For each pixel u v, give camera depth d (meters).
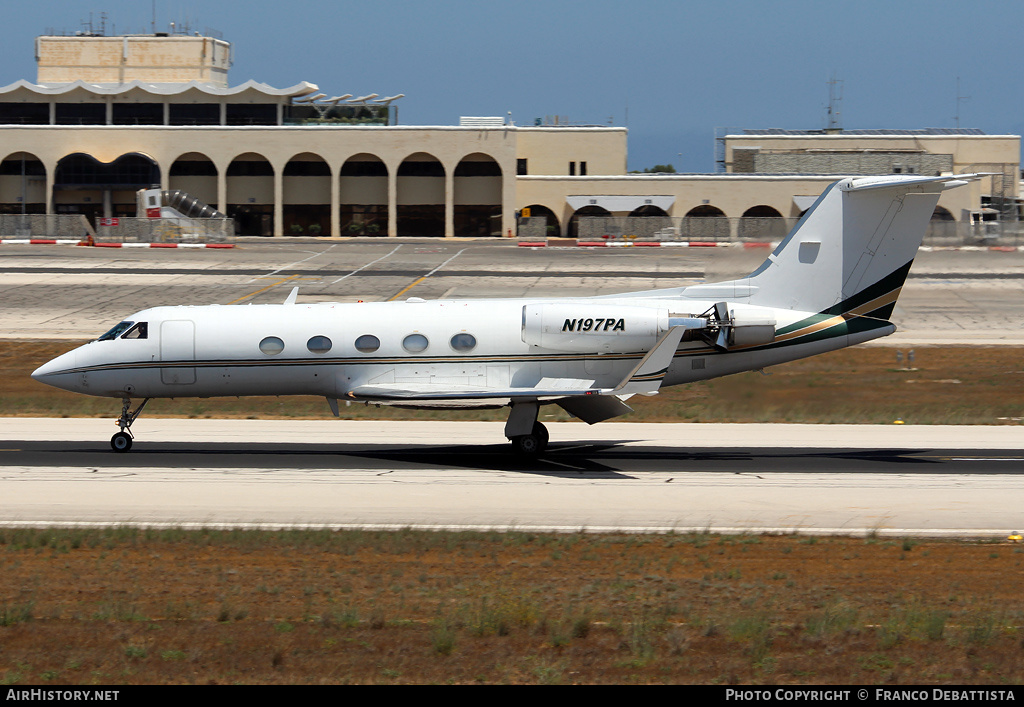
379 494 74.31
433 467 84.19
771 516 68.94
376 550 60.34
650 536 64.06
